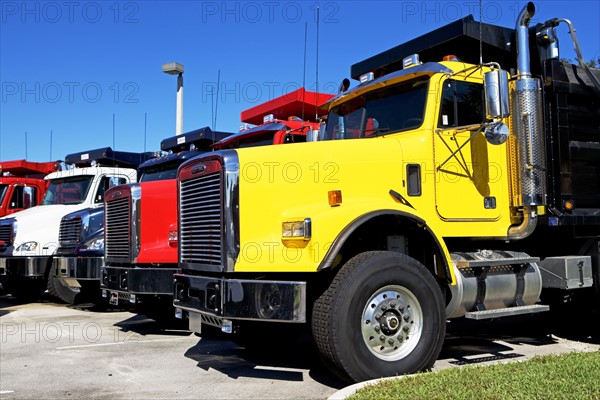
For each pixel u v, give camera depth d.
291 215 5.25
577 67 6.71
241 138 9.44
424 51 6.93
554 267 6.54
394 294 5.16
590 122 6.74
